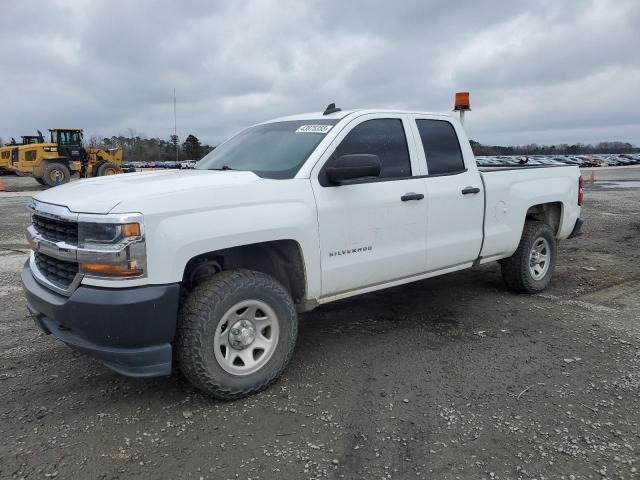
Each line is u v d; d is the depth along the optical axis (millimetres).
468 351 4312
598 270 7133
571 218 6238
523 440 3023
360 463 2836
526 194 5535
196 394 3633
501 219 5277
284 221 3605
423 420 3254
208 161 4746
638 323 4938
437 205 4625
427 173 4652
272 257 3945
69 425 3238
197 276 3662
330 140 4051
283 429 3170
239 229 3383
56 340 4660
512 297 5840
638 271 7059
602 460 2832
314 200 3822
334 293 4086
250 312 3557
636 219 12359
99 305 3020
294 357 4234
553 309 5379
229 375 3438
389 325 4965
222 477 2727
